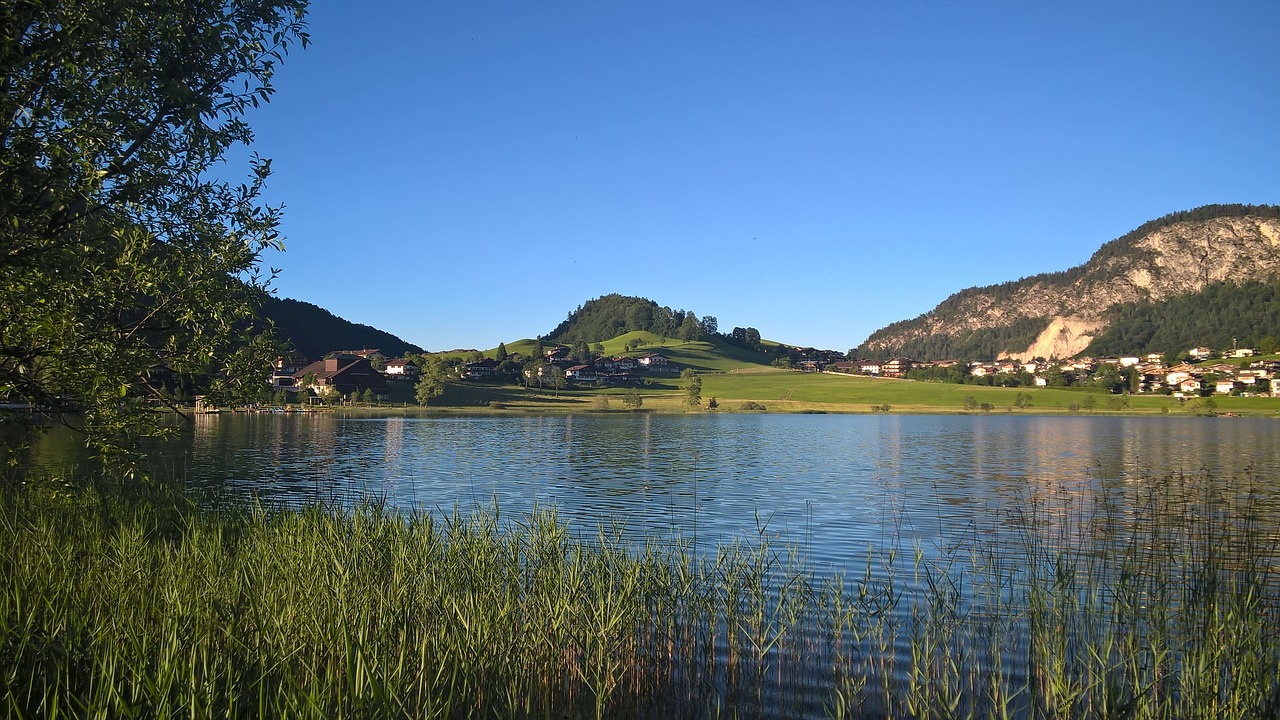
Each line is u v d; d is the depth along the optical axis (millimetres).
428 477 43344
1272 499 31781
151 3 12898
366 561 13625
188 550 13789
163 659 8109
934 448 70562
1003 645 13180
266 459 50312
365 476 43219
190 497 21094
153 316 15398
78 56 11445
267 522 18062
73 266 12906
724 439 81125
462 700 9492
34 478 16000
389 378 180250
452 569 13766
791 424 118250
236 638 9422
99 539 13789
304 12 15227
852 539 24297
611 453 61625
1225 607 12453
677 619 13430
